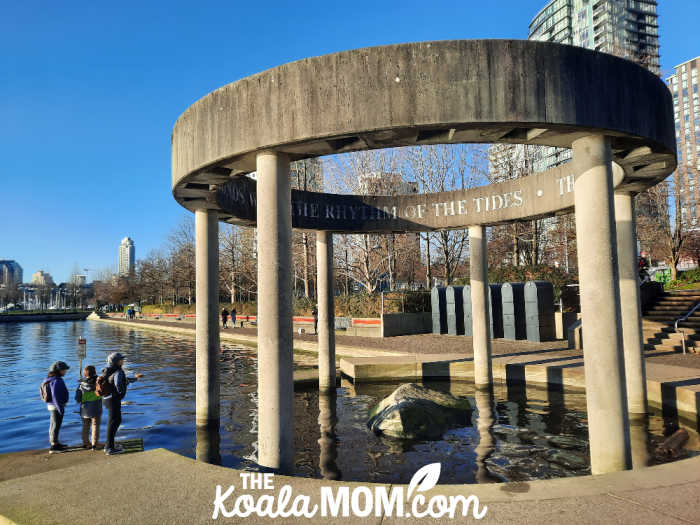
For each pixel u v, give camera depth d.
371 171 33.03
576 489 4.41
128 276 94.94
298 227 11.41
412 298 26.50
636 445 7.31
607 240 5.72
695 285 23.31
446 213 12.25
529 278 25.17
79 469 5.40
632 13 109.75
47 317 83.38
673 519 3.74
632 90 6.01
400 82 5.43
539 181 10.52
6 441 9.63
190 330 40.88
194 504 4.35
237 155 6.33
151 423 10.29
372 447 7.94
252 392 13.49
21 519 4.12
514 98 5.36
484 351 12.34
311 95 5.70
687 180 27.83
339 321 28.36
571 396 11.14
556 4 117.12
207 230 9.66
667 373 10.47
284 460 5.98
